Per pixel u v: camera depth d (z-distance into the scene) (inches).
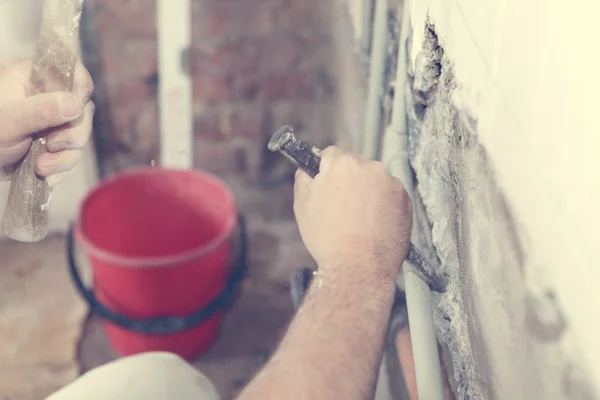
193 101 62.9
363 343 22.3
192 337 54.9
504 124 19.5
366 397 21.6
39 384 54.1
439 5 25.5
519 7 18.0
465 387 25.4
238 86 62.6
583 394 15.7
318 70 62.6
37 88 32.1
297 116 64.9
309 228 25.7
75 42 31.9
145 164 66.1
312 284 24.3
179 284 51.3
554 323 17.0
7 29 46.7
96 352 57.0
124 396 33.3
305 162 26.1
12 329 57.8
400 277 33.0
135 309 52.7
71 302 60.0
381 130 37.7
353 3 46.3
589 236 14.8
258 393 21.3
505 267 20.1
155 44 58.8
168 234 59.9
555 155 16.2
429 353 24.6
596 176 14.4
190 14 58.4
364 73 42.1
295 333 23.1
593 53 14.2
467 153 23.3
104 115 62.2
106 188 55.5
